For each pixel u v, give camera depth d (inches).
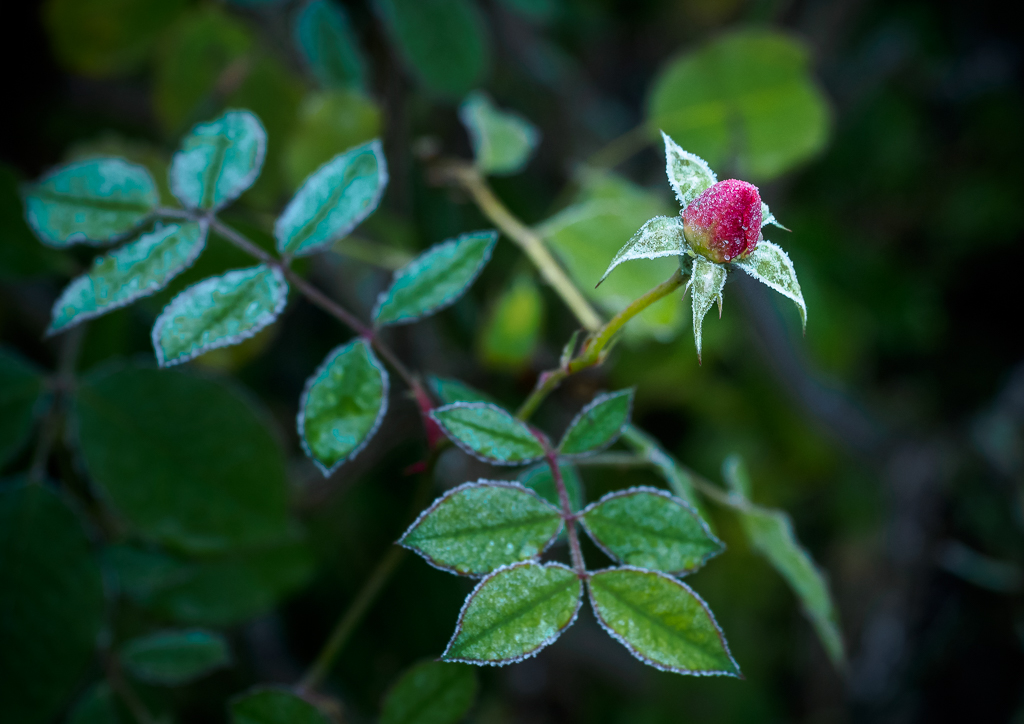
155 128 24.0
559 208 19.3
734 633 35.5
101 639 15.1
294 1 21.1
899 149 42.0
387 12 18.3
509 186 25.8
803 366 32.5
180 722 22.9
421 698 13.6
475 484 12.7
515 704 30.7
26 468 16.2
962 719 33.1
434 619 26.1
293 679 24.4
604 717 32.6
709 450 36.1
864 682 34.6
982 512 33.2
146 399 15.1
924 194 43.0
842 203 42.9
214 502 15.1
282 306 13.4
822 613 14.6
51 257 15.7
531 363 20.0
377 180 13.9
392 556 14.9
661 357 31.8
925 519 34.2
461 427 13.1
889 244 43.5
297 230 13.7
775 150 18.7
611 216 16.5
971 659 33.2
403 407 19.6
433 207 24.3
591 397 20.2
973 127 43.1
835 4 29.0
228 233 13.7
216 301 13.3
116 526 16.5
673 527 12.9
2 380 15.0
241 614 16.1
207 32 18.6
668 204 21.2
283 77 19.0
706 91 18.6
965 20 41.3
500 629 12.2
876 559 35.3
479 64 19.1
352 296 22.1
